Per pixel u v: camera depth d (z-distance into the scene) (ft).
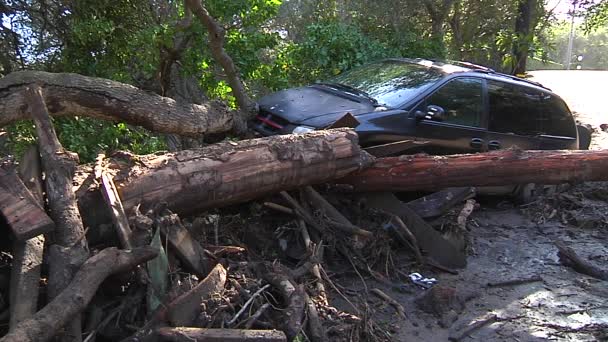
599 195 26.13
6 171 11.79
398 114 20.93
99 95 16.28
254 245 16.47
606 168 19.95
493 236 21.90
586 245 21.35
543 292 17.38
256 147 15.97
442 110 21.12
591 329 15.31
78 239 11.37
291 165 16.30
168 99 17.90
